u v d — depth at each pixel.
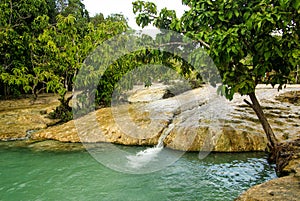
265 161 5.71
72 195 4.37
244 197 3.42
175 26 4.46
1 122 9.16
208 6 4.34
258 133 6.67
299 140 5.66
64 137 7.52
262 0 4.05
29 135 8.10
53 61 11.26
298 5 3.47
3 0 13.45
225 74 4.44
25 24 14.20
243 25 4.02
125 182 4.73
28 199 4.28
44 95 15.25
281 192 3.39
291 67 4.59
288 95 9.73
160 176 4.84
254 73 4.54
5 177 5.11
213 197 4.22
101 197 4.26
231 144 6.28
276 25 4.01
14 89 13.40
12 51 13.16
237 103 9.05
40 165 5.68
